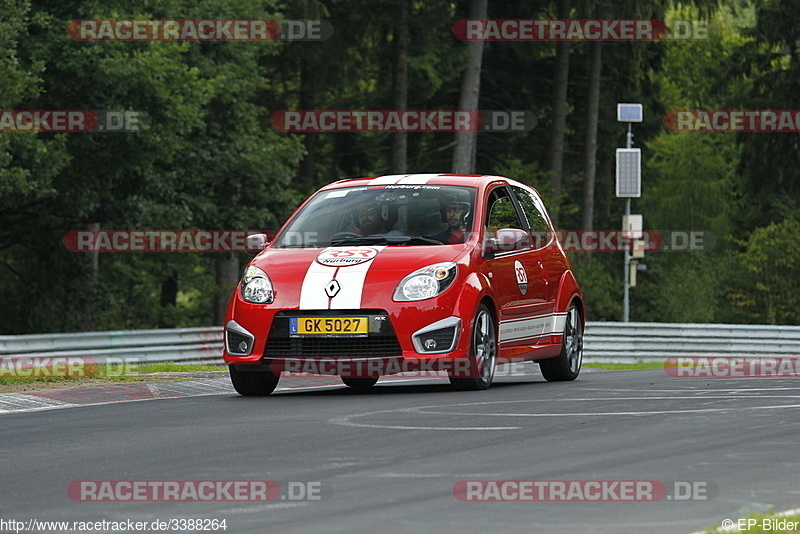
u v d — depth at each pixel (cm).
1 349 6091
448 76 14950
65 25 10069
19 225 12544
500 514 1958
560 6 16988
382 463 2472
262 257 4075
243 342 3906
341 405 3559
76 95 10181
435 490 2166
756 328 9925
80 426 3219
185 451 2702
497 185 4447
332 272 3897
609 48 18112
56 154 9931
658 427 2967
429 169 16775
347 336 3812
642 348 9962
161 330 7225
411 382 4719
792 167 18512
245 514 1997
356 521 1919
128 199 11631
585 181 18100
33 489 2277
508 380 4906
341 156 16538
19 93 9219
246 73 13312
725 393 3862
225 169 13138
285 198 13575
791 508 1991
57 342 6456
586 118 18038
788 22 17912
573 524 1880
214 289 15938
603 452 2583
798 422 3059
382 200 4241
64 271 12594
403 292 3834
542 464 2434
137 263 15412
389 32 15825
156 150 10744
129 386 4256
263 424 3138
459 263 3956
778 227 19825
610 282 17475
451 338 3850
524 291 4338
